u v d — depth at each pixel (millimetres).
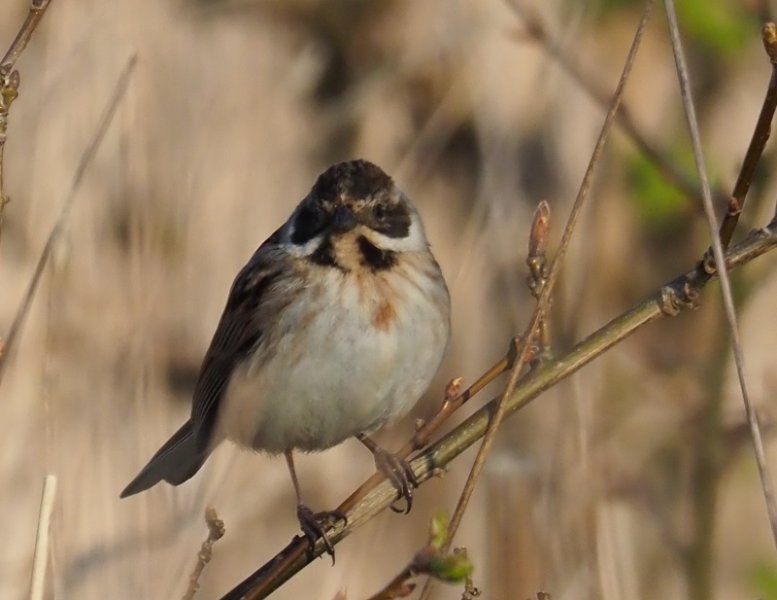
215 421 10289
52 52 13969
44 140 13586
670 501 11477
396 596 6082
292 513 12844
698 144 7020
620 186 12164
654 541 11312
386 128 14891
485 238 12148
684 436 11312
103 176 13477
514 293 12227
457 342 13172
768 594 11070
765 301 11633
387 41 15703
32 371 12164
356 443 13797
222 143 14484
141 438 11562
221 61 15273
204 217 13867
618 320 7738
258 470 12680
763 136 7176
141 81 14547
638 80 13703
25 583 11406
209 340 13414
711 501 9984
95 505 10773
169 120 14523
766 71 13273
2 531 11508
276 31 15992
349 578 12141
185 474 10508
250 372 9859
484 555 10992
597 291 11984
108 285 12828
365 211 9742
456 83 14422
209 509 7598
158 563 10062
